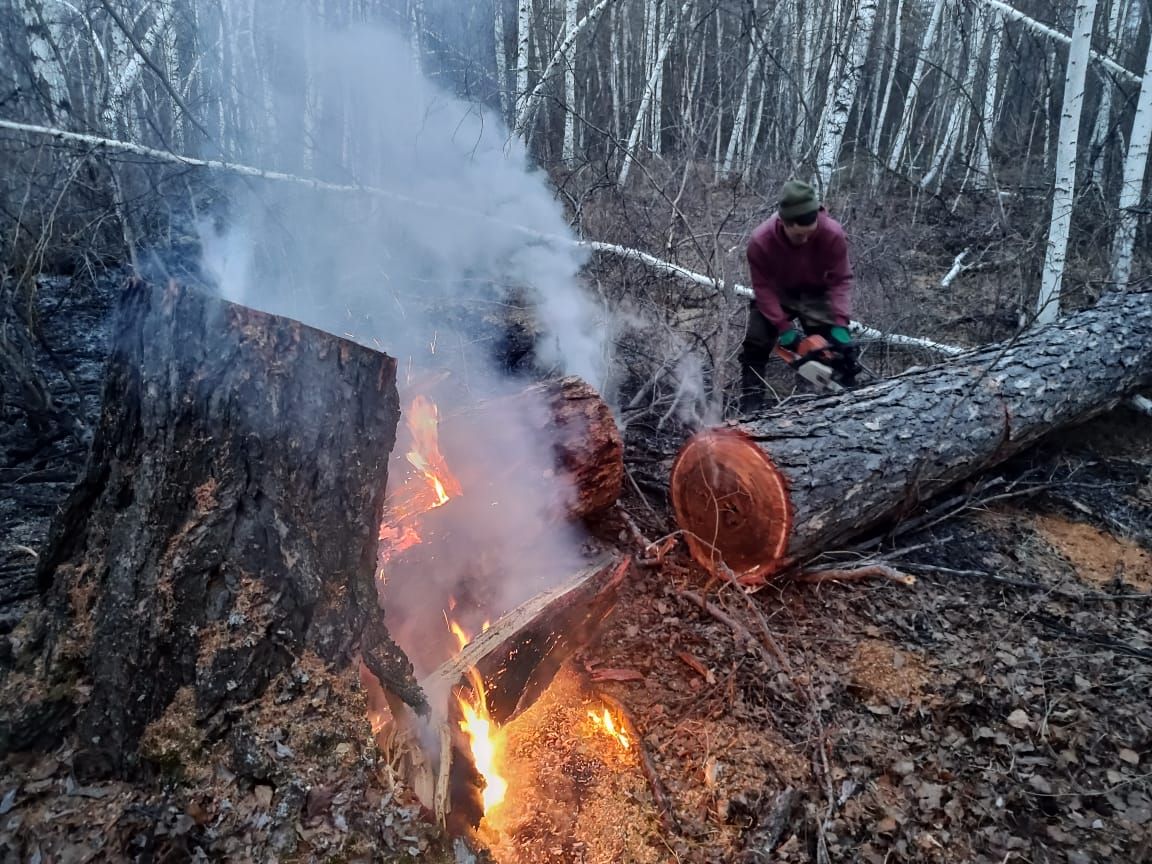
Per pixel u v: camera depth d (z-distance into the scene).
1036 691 2.51
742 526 2.87
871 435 3.05
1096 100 9.62
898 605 2.96
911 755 2.29
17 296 3.86
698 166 7.31
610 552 2.88
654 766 2.21
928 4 12.11
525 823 2.01
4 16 5.39
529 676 2.34
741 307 4.81
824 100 9.66
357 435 1.94
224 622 1.73
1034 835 2.04
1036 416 3.59
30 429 3.75
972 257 7.19
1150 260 6.24
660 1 9.86
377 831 1.59
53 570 1.90
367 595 1.95
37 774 1.64
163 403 1.78
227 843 1.52
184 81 7.43
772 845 1.97
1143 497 3.76
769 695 2.47
